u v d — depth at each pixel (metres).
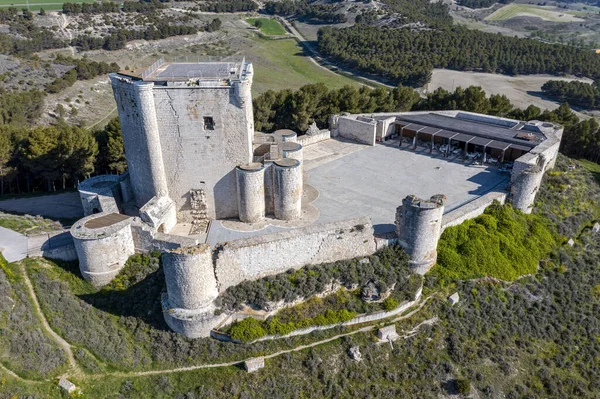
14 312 33.12
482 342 35.94
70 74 103.19
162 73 39.03
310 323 34.28
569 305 40.44
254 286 34.53
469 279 39.06
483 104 69.88
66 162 56.25
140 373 32.16
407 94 73.25
